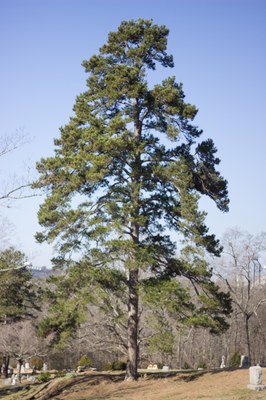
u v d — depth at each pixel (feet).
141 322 102.63
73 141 93.25
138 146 88.07
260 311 202.49
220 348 217.56
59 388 92.68
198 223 84.17
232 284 187.62
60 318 82.48
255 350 209.97
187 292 83.82
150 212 90.63
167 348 78.95
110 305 84.79
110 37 98.94
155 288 81.46
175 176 87.15
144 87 89.97
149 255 82.64
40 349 156.56
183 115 91.25
